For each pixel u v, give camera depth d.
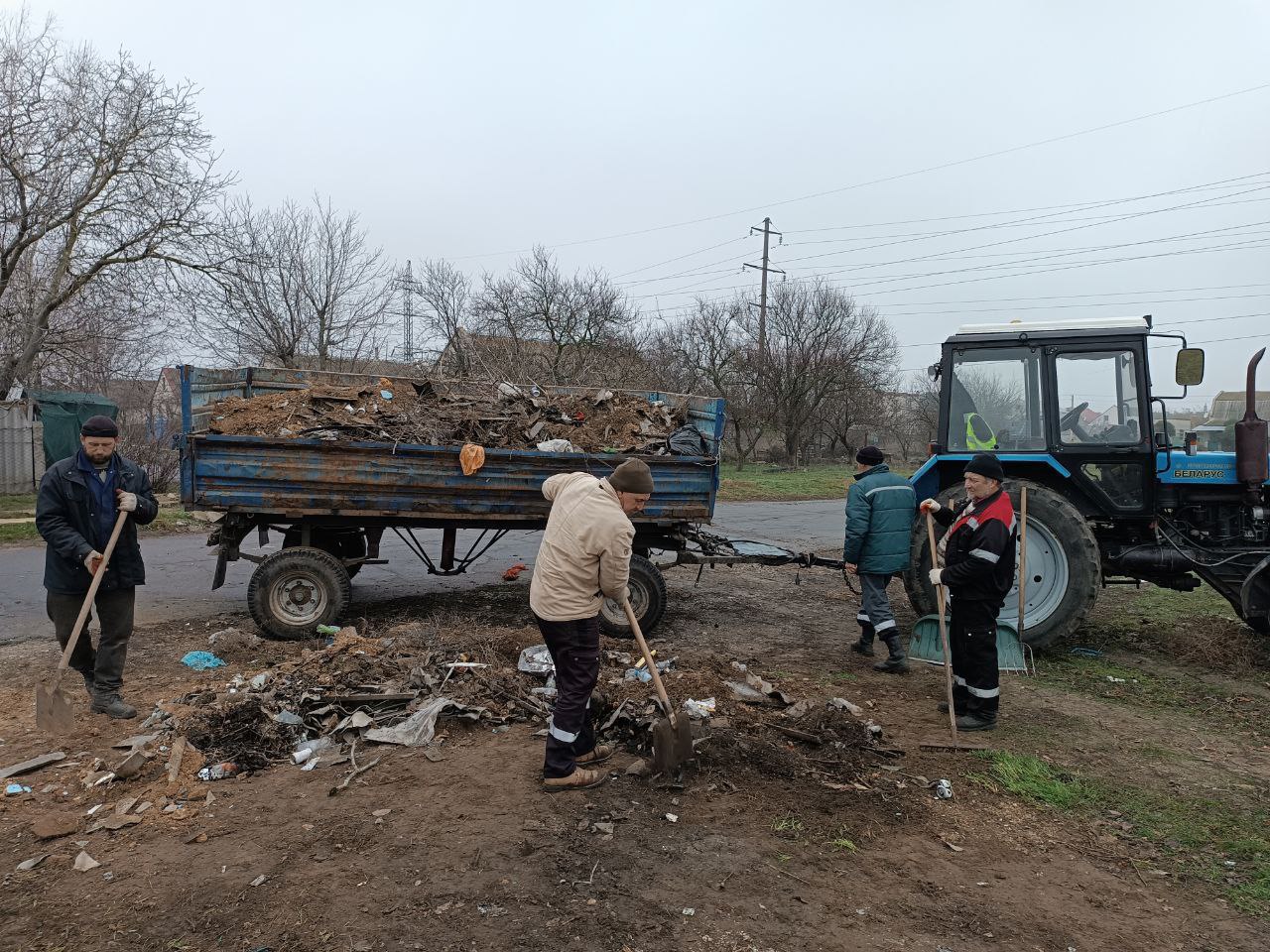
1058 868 3.41
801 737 4.43
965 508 5.12
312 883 3.02
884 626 6.14
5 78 17.02
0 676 5.50
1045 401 6.90
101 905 2.88
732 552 7.48
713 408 7.46
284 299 22.81
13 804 3.63
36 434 17.91
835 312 35.84
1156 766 4.52
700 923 2.85
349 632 5.89
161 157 18.39
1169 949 2.87
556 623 3.79
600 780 3.88
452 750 4.25
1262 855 3.56
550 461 6.79
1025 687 5.86
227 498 6.19
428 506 6.61
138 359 22.45
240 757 4.07
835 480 26.89
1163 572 6.71
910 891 3.15
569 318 27.17
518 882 3.05
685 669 5.54
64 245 18.61
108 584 4.55
